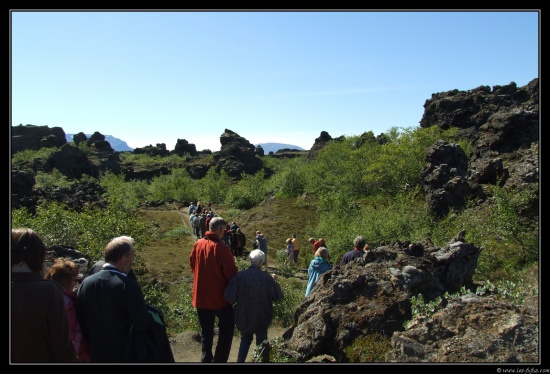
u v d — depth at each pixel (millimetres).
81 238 13438
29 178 24844
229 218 34469
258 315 5453
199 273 5438
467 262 7379
